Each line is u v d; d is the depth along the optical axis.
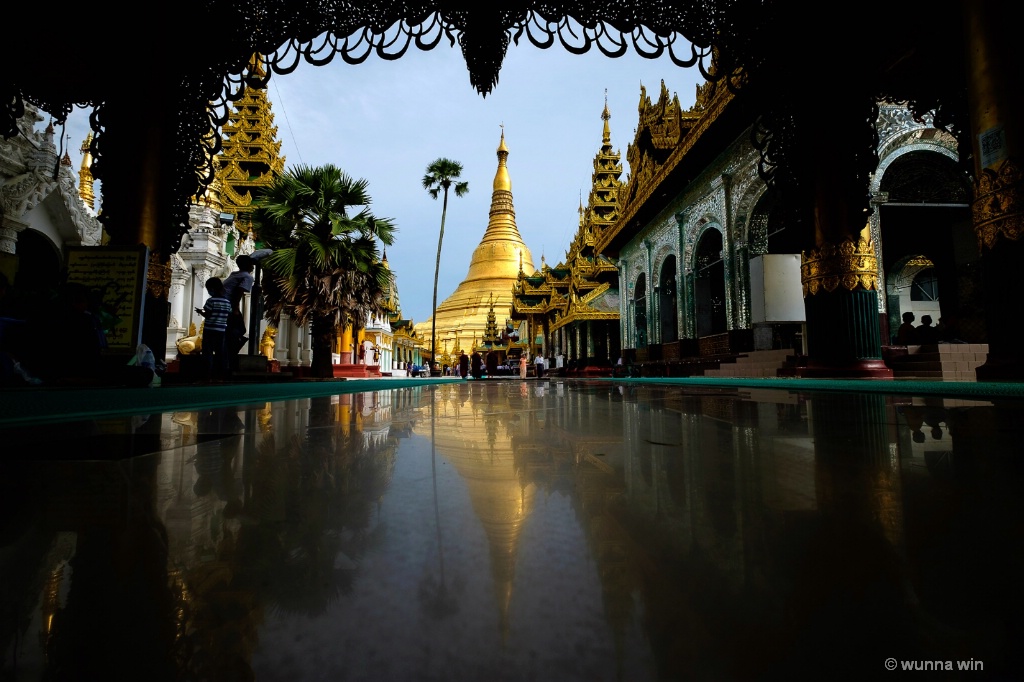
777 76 7.24
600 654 0.35
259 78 7.31
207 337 8.93
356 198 15.09
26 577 0.55
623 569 0.57
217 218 22.09
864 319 6.73
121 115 6.73
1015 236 4.61
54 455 1.52
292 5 6.92
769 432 1.97
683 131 15.66
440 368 50.44
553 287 38.31
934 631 0.40
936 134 10.41
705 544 0.66
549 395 6.19
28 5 6.32
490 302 57.34
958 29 6.55
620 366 23.47
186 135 7.18
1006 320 4.69
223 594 0.50
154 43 6.76
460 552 0.64
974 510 0.82
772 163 7.57
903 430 1.95
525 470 1.25
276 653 0.36
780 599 0.47
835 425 2.15
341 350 22.73
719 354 15.60
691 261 17.64
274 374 12.02
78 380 5.50
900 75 7.61
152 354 6.35
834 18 6.75
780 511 0.83
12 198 14.88
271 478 1.17
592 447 1.66
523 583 0.52
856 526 0.74
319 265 14.28
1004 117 4.69
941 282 15.53
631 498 0.94
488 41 6.95
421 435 2.07
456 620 0.43
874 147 6.94
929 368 7.57
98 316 6.08
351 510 0.87
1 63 6.64
